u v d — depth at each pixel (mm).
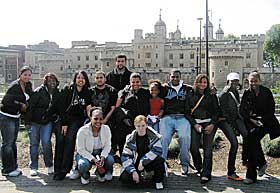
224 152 10891
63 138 8508
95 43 97625
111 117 8719
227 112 8359
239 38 96375
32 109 8648
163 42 84812
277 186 7918
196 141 8633
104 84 8641
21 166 9930
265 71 68500
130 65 84688
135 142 7918
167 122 8625
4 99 8609
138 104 8547
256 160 8109
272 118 8227
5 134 8680
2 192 7594
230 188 7781
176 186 7914
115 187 7879
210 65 71438
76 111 8492
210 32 93062
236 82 8578
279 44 83750
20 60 106625
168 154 10461
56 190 7707
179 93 8633
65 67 93688
